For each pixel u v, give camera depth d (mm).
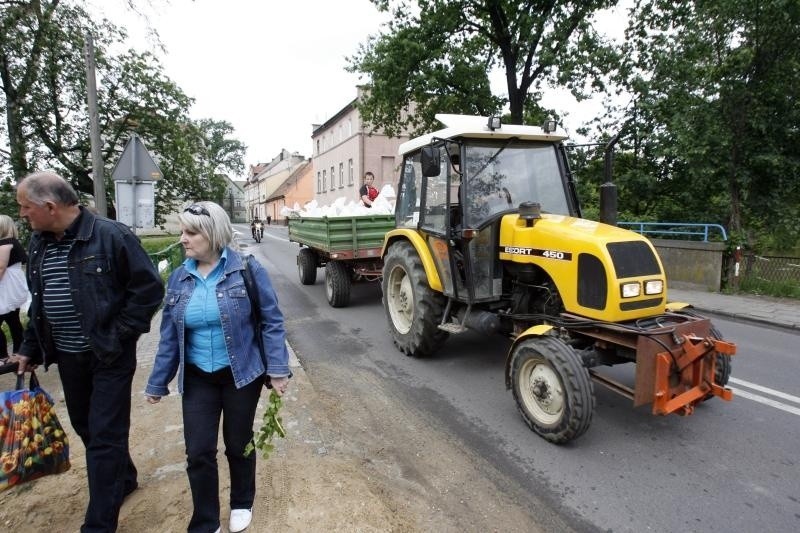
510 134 4703
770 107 9297
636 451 3441
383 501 2818
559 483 3066
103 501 2270
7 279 4707
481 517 2736
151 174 6887
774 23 8469
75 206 2262
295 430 3551
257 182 76125
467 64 14641
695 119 9742
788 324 6891
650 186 11867
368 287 10086
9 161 14188
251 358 2301
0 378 4734
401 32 14164
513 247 4387
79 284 2201
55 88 15562
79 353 2293
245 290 2258
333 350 5855
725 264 9609
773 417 3957
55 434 2535
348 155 32656
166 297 2303
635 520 2711
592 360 3559
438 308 5180
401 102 15469
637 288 3553
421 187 5340
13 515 2625
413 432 3742
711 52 9500
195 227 2184
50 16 13281
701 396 3396
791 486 3016
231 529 2404
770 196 9875
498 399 4344
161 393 2318
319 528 2457
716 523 2682
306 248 10172
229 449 2365
